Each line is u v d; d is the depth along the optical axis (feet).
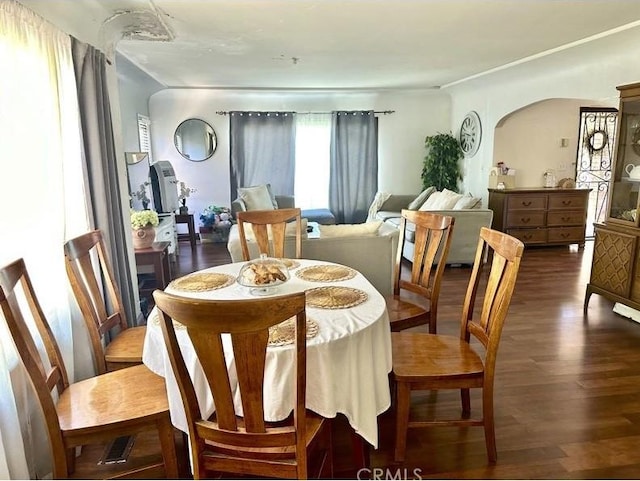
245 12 9.73
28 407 6.01
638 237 10.71
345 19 10.32
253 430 4.34
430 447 6.77
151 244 11.89
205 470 4.71
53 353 5.76
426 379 6.17
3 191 5.98
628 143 11.41
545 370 9.04
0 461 4.85
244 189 21.02
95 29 9.82
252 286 6.31
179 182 21.98
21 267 5.38
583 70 14.80
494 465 6.36
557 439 6.91
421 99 24.11
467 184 22.80
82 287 6.70
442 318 11.86
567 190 19.79
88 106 8.59
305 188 24.22
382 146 24.38
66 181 8.03
